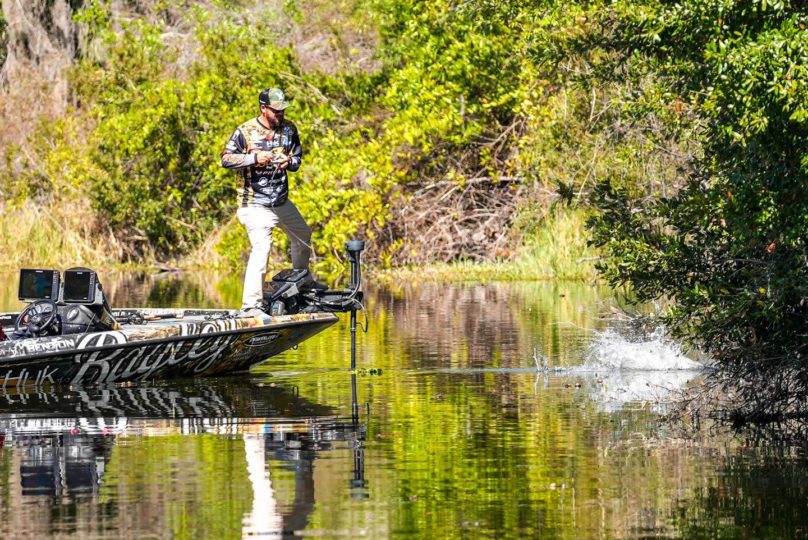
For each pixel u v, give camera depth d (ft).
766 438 66.64
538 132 167.43
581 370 89.92
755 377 73.67
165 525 50.44
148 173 208.33
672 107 100.01
